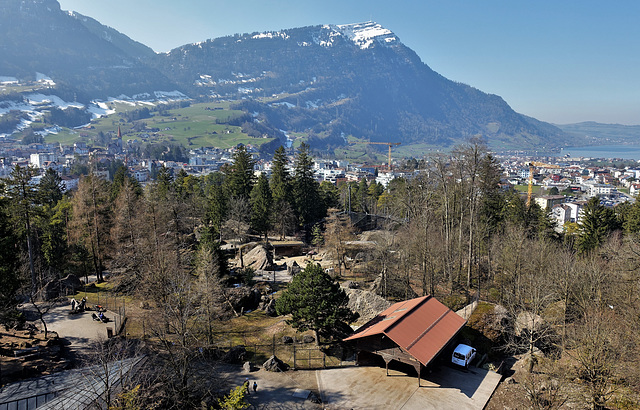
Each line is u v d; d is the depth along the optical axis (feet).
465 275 234.17
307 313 141.49
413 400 119.55
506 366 148.05
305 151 378.73
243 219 327.26
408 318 140.67
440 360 144.25
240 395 103.30
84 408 93.25
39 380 106.73
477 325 164.14
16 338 136.56
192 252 217.15
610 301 165.78
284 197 364.79
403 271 206.69
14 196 182.29
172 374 116.16
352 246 276.21
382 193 514.68
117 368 111.45
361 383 128.26
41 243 226.38
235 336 156.87
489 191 242.37
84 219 222.28
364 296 181.68
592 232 252.21
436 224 261.24
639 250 156.15
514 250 199.93
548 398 116.88
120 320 160.97
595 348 116.16
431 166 245.24
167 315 125.90
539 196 611.47
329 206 428.97
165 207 233.14
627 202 338.75
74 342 140.77
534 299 162.09
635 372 115.85
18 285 132.67
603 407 115.24
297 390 121.90
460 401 119.55
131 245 210.59
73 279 207.41
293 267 255.91
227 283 197.57
